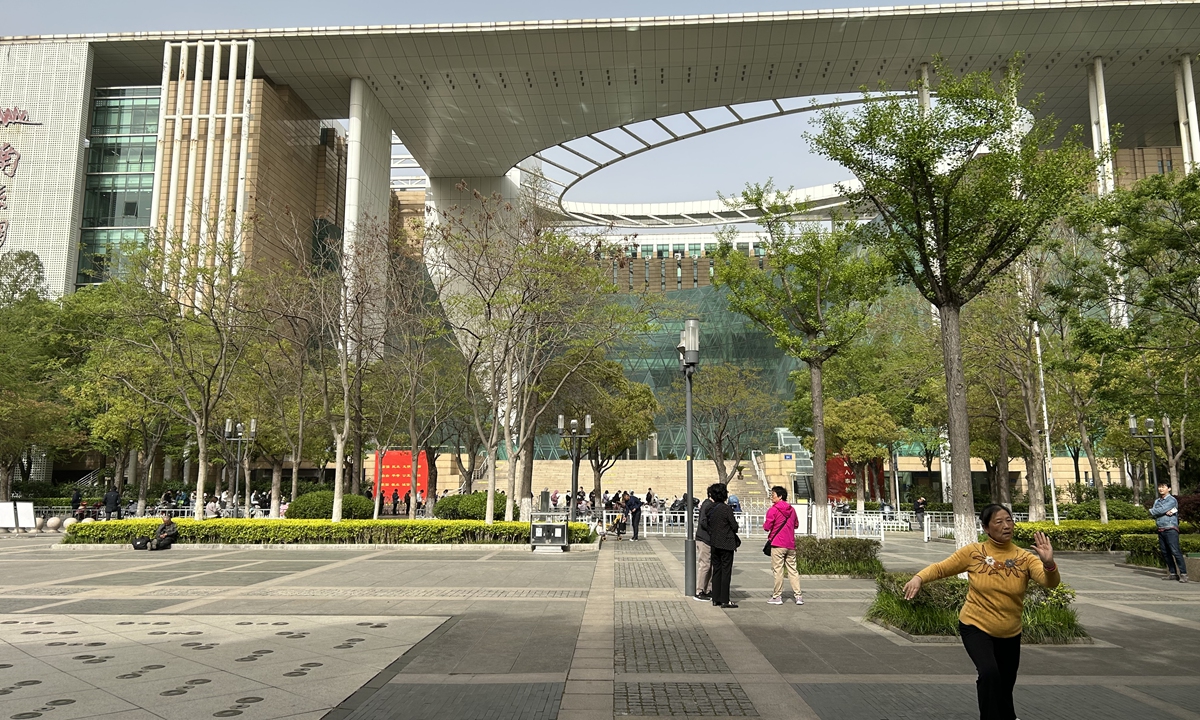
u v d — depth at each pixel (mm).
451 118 64500
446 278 27312
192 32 55500
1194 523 20250
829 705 6289
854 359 40625
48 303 41656
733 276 19094
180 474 53562
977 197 11758
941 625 8977
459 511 26406
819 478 17766
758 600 12250
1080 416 24641
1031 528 22578
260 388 31797
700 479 55312
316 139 65938
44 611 11023
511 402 24500
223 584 14180
